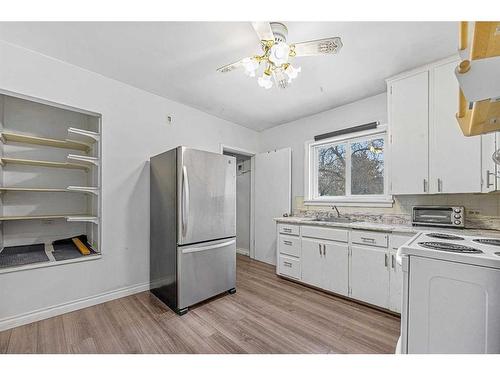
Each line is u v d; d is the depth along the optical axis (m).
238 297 2.64
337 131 3.29
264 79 1.94
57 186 2.74
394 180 2.45
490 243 1.35
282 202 3.91
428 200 2.53
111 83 2.60
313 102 3.20
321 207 3.48
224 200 2.71
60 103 2.26
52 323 2.05
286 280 3.21
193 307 2.39
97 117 2.55
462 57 0.76
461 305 1.11
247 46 2.04
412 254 1.24
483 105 0.92
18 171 2.50
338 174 3.48
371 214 2.96
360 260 2.46
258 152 4.48
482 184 1.99
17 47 2.05
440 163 2.18
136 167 2.77
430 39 1.91
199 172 2.46
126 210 2.68
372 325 2.06
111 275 2.54
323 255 2.77
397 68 2.35
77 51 2.13
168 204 2.47
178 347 1.74
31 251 2.43
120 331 1.94
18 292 2.00
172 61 2.28
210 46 2.04
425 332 1.19
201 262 2.45
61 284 2.22
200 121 3.48
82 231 2.91
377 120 2.95
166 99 3.08
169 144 3.10
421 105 2.29
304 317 2.19
